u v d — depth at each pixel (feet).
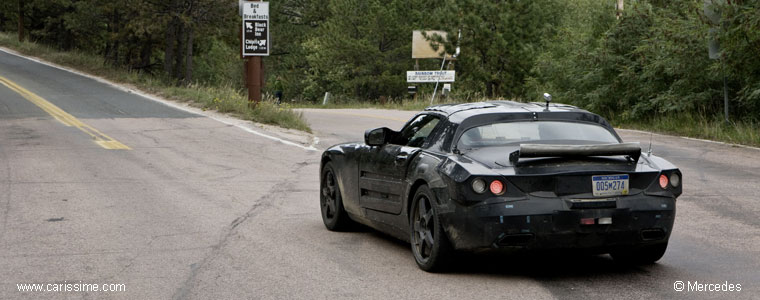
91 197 35.70
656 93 78.74
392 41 197.88
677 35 70.08
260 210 32.48
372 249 24.66
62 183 40.06
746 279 19.97
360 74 197.36
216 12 150.00
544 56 96.37
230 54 257.75
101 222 29.53
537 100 103.04
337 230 28.12
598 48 84.53
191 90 107.24
